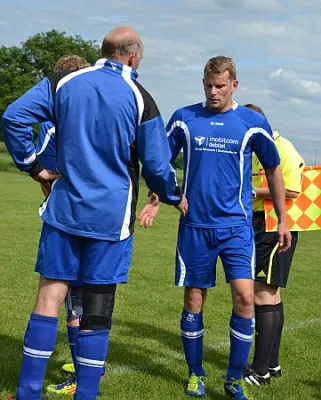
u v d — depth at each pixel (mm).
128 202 3623
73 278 3646
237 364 4496
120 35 3676
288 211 5035
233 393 4500
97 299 3641
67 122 3541
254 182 5082
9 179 37250
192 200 4547
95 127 3523
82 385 3609
